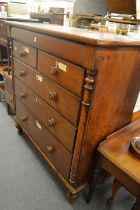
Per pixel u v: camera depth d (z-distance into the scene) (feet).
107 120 3.20
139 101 4.27
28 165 4.66
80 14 6.03
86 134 2.96
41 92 3.79
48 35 3.11
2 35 6.52
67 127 3.20
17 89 5.01
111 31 5.37
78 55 2.57
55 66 3.13
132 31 5.54
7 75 5.91
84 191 4.18
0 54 7.48
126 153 3.05
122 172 2.89
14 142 5.39
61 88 3.11
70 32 2.77
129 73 3.03
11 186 4.09
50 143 3.94
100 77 2.56
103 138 3.38
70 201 3.80
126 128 3.68
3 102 7.61
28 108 4.61
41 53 3.46
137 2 4.79
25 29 3.79
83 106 2.71
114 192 3.68
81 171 3.45
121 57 2.70
